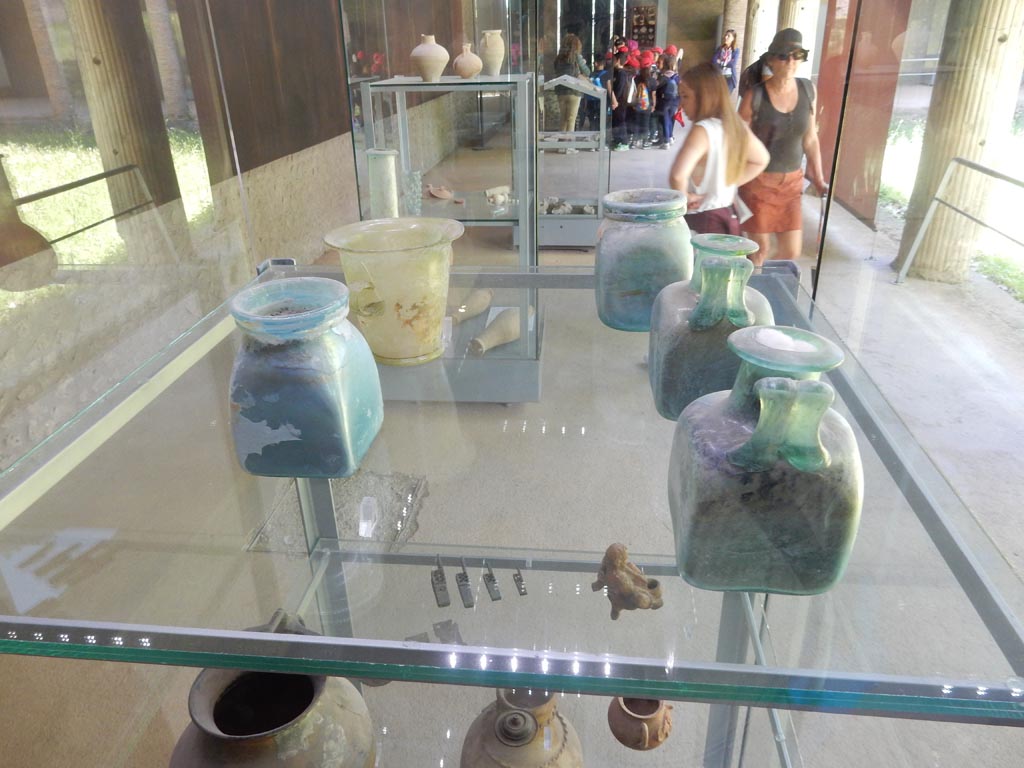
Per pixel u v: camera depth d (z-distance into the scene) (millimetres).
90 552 689
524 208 1385
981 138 2121
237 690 691
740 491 495
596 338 984
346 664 554
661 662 529
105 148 1418
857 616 543
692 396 738
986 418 1836
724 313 695
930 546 621
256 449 693
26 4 1227
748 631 555
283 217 2344
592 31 1658
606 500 723
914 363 2033
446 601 630
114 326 1444
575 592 624
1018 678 487
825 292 2088
